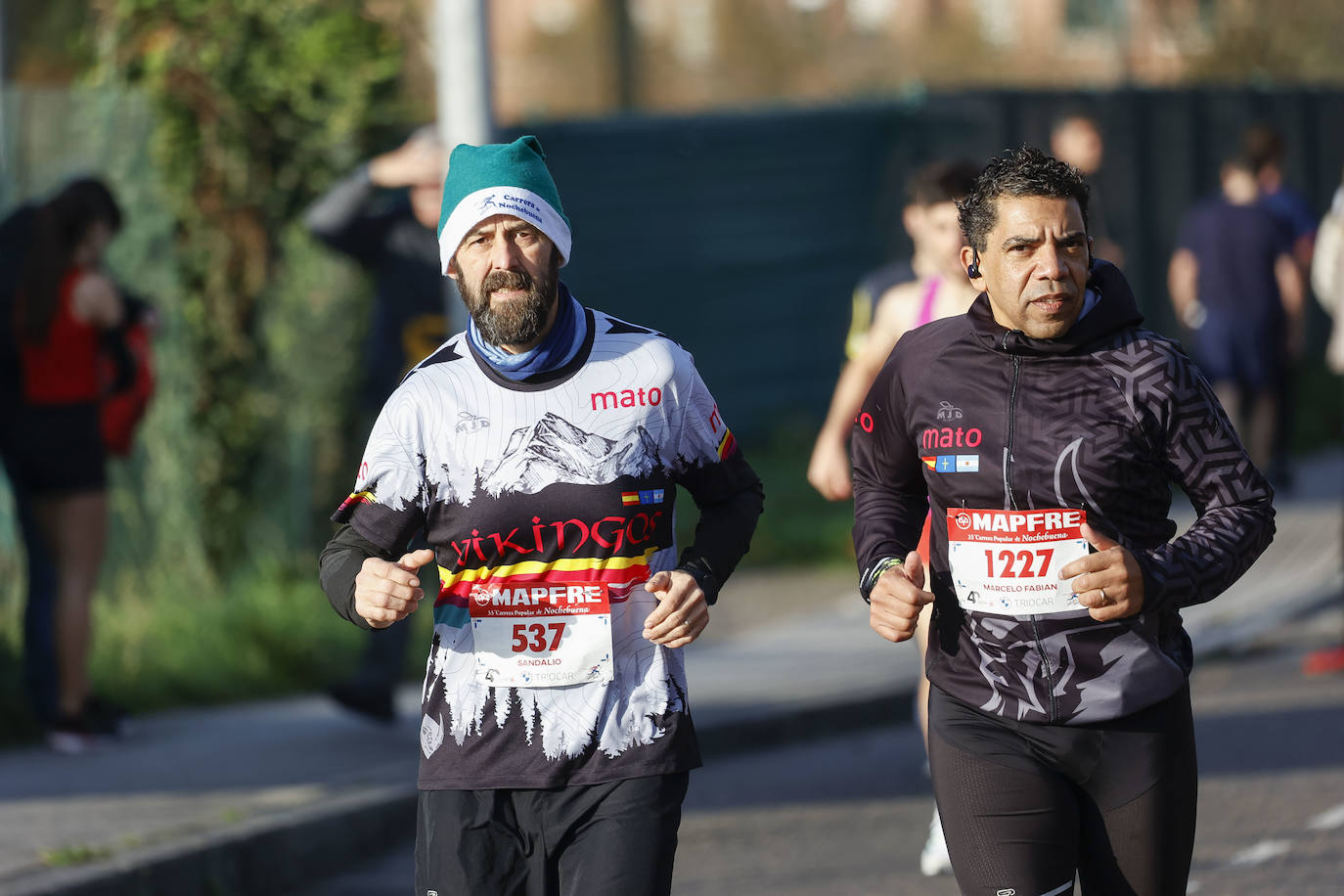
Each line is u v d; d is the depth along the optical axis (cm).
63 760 2156
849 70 10931
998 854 1106
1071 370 1087
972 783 1112
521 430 1080
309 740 2253
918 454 1130
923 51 10688
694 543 1128
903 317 1686
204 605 2786
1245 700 2595
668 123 4312
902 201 4681
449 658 1097
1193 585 1055
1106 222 4809
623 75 7938
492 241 1076
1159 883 1115
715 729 2353
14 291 2189
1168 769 1102
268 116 3147
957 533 1116
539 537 1082
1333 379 5522
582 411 1084
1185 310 4012
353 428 3225
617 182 4241
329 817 1903
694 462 1113
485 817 1091
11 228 2236
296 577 3066
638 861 1069
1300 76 6812
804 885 1789
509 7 12350
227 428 3086
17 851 1736
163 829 1816
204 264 3095
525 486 1080
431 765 1100
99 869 1661
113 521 2927
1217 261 3934
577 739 1080
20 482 2209
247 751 2194
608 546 1084
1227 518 1082
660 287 4319
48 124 2914
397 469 1095
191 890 1733
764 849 1931
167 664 2553
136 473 2969
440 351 1114
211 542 3066
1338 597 3262
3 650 2412
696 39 11331
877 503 1191
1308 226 3972
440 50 2280
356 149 3203
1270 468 4084
